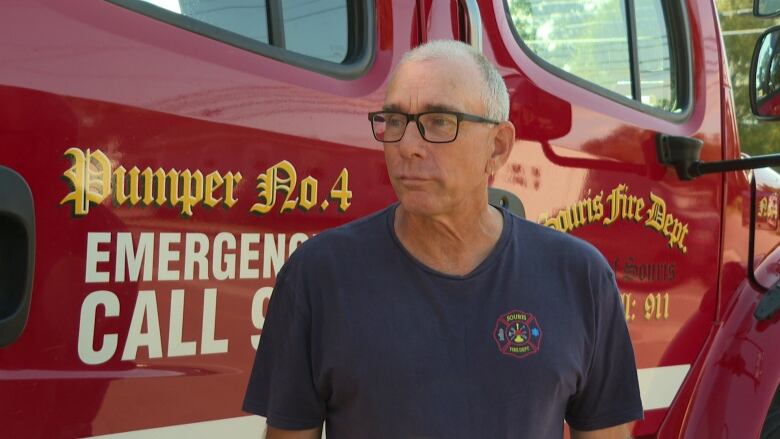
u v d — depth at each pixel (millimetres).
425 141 1560
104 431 1807
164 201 1883
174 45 1937
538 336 1578
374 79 2262
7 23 1720
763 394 2887
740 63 14242
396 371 1551
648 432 2824
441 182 1563
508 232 1646
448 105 1552
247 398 1705
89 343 1788
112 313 1813
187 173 1915
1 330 1683
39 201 1731
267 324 1697
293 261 1654
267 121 2041
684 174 2906
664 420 2867
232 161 1980
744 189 3178
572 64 2727
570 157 2617
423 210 1568
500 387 1558
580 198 2639
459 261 1629
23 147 1714
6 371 1701
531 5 2639
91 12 1835
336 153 2141
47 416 1739
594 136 2684
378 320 1573
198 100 1943
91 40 1818
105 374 1806
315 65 2172
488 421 1550
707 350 3002
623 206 2750
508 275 1608
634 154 2787
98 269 1799
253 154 2012
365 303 1583
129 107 1846
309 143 2100
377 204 2203
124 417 1830
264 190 2025
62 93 1764
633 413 1725
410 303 1582
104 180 1807
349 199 2158
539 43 2648
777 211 3371
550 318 1597
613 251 2725
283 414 1648
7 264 1723
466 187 1583
